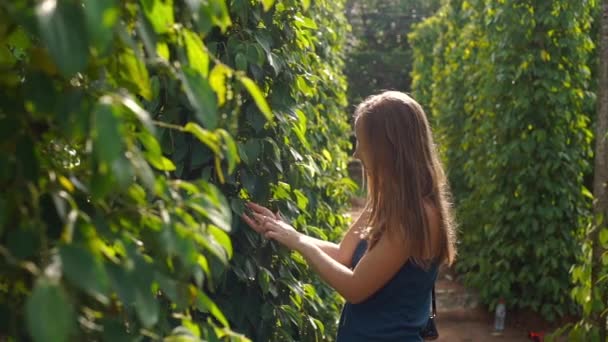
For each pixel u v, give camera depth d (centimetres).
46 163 95
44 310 67
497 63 493
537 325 484
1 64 91
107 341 88
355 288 184
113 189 96
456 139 626
